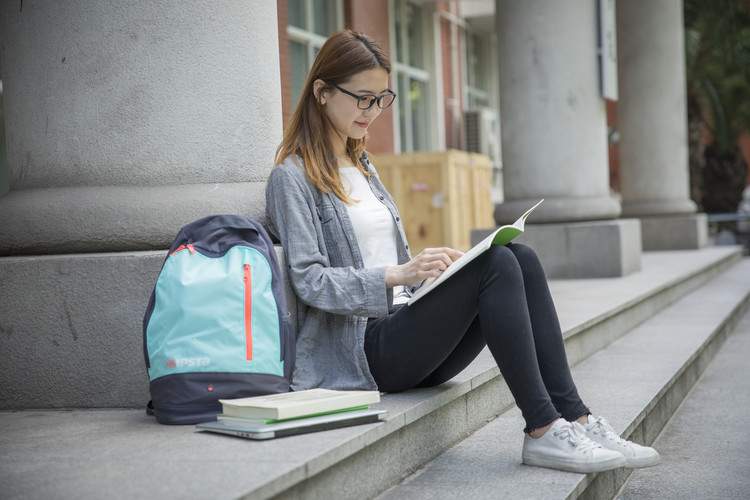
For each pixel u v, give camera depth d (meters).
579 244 7.34
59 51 2.97
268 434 2.12
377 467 2.30
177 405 2.37
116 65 2.95
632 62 11.71
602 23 7.43
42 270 2.80
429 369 2.58
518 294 2.43
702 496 2.89
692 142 17.16
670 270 8.05
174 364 2.35
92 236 2.86
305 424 2.18
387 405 2.48
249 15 3.06
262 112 3.10
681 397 4.39
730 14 14.95
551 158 7.40
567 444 2.45
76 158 2.98
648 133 11.72
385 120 12.50
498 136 16.38
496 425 3.12
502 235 2.44
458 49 15.66
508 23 7.46
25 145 3.06
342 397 2.29
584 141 7.41
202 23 2.97
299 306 2.69
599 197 7.52
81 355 2.79
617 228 7.27
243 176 3.03
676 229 11.70
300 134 2.72
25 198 2.97
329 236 2.67
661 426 3.83
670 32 11.58
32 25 3.00
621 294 5.89
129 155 2.96
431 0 14.08
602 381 3.97
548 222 7.48
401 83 13.38
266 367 2.38
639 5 11.64
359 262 2.67
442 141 14.59
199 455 2.02
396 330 2.55
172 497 1.71
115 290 2.77
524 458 2.53
